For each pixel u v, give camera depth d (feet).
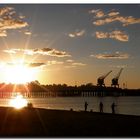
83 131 70.13
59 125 80.23
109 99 615.98
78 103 432.25
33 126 77.77
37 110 133.59
